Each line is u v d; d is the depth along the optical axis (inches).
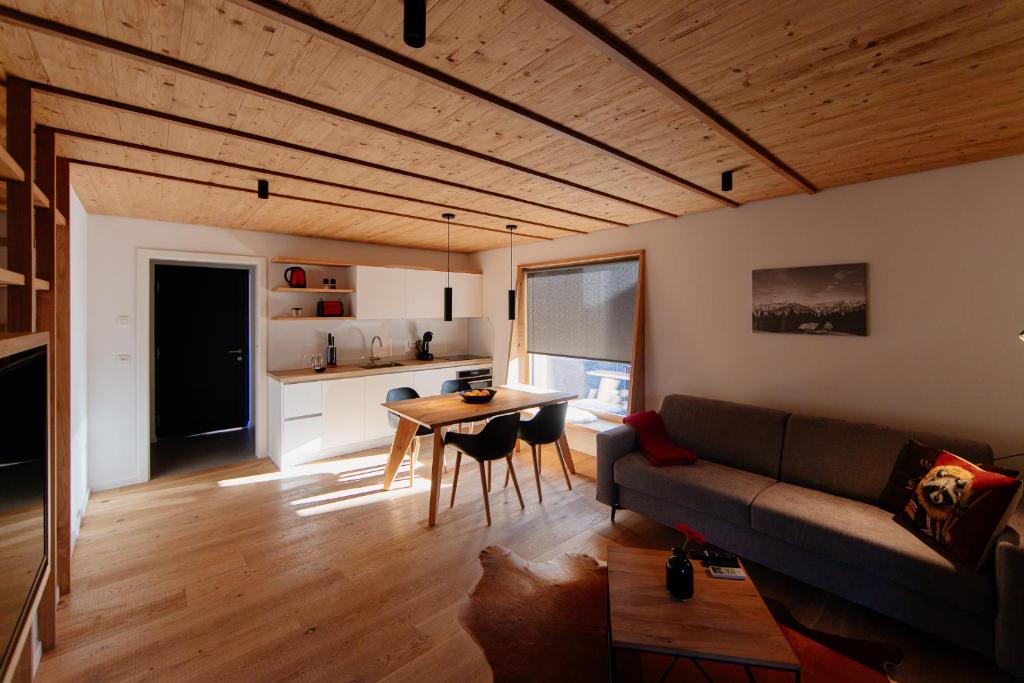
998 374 99.1
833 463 108.3
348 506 138.2
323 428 181.3
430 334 228.1
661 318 161.5
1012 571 67.2
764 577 102.8
